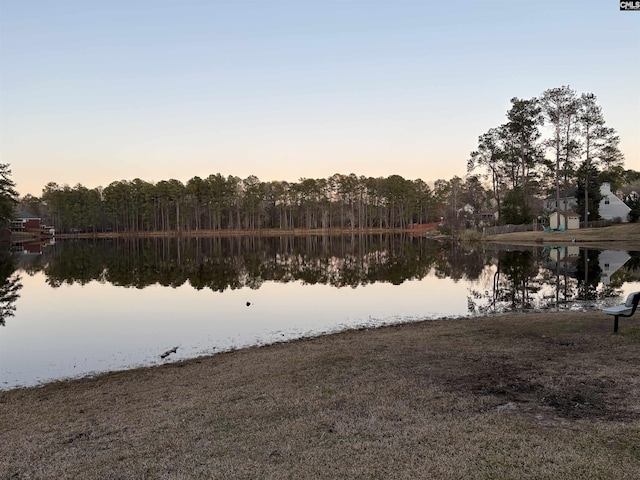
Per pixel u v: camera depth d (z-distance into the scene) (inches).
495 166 2388.0
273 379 303.7
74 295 854.5
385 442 187.5
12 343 512.7
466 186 3754.9
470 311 616.4
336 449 184.1
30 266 1375.5
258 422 222.5
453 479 155.5
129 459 189.8
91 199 4178.2
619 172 2327.8
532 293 730.8
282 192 4389.8
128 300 792.9
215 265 1354.6
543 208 2787.9
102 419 255.9
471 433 190.2
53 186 4500.5
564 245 1684.3
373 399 243.3
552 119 2030.0
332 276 1068.5
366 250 1900.8
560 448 172.2
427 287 860.0
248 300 771.4
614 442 175.2
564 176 2260.1
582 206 2399.1
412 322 556.4
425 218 4675.2
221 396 273.7
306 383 285.4
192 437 208.8
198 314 661.9
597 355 301.1
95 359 444.8
